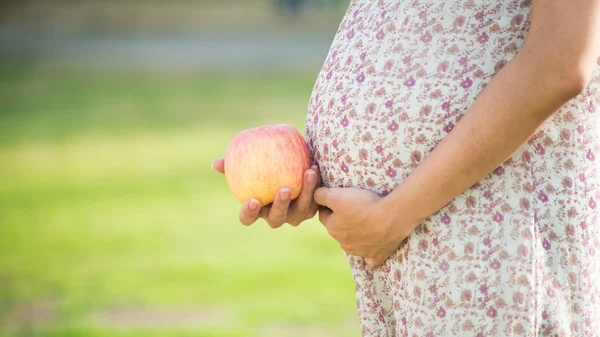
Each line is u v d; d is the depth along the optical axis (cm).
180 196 1336
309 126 298
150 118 2167
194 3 5156
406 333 262
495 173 245
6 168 1617
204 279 898
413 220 248
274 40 4078
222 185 1415
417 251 254
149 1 5066
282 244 1039
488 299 245
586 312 249
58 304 830
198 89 2698
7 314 802
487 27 249
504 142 229
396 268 263
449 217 248
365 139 264
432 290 251
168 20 4744
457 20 252
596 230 253
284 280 882
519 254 243
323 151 285
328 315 760
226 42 4022
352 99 270
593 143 250
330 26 4575
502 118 226
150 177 1486
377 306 286
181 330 733
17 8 4694
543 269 246
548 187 246
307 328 724
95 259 998
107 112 2289
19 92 2688
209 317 767
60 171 1570
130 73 3120
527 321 243
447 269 248
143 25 4606
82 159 1677
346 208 264
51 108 2375
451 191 240
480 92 246
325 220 279
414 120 254
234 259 973
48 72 3147
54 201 1331
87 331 738
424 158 254
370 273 284
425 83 253
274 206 280
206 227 1137
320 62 3341
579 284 248
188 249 1028
